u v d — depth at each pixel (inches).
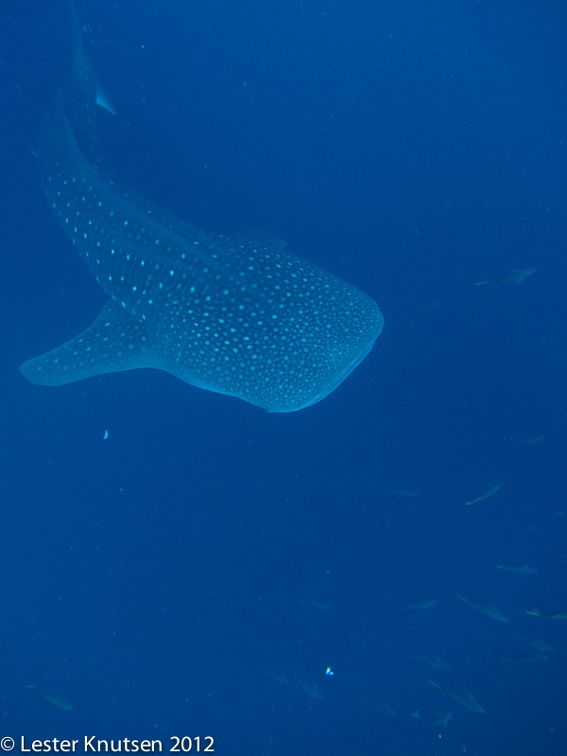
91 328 280.1
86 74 335.6
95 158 289.7
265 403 222.7
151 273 247.6
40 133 308.8
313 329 221.8
